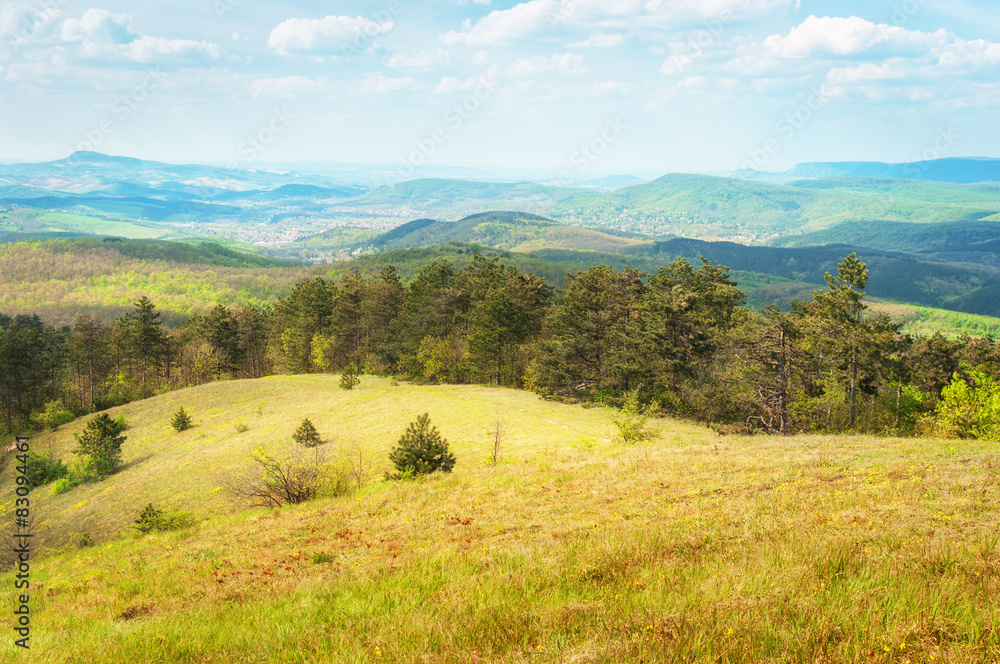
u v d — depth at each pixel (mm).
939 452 16375
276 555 13383
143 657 6996
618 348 51844
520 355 68188
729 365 43750
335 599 8188
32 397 91875
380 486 24812
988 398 34188
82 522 42344
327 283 111500
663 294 50906
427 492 19469
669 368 48125
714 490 13883
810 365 41438
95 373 100062
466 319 80125
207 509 37406
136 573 14344
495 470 22828
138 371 104312
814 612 5168
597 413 49000
